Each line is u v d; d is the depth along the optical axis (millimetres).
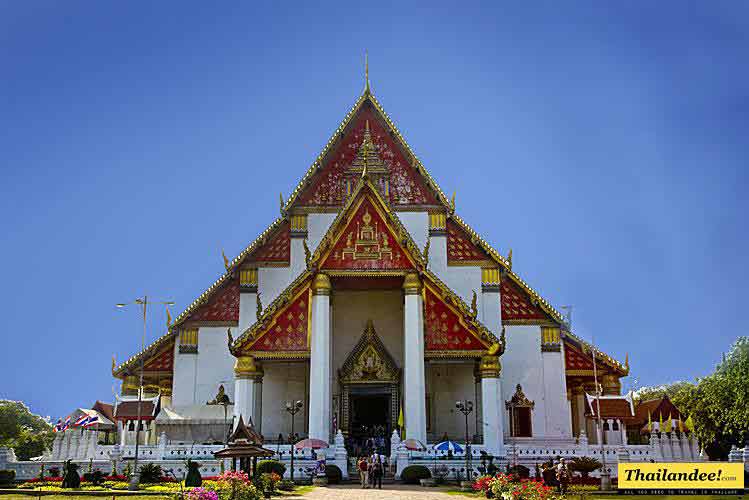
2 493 24219
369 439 35344
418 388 33562
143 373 40656
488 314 41156
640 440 43000
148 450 32000
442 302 35750
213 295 41188
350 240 35375
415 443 31891
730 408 47719
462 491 26469
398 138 43188
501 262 41875
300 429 37688
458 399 38875
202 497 19938
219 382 39906
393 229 35438
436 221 42156
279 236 41594
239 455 24203
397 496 24109
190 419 36344
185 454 31734
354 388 37812
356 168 41594
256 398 35750
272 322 35469
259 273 40938
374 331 38469
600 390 41844
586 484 28375
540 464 31375
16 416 74188
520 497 22250
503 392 40656
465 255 42000
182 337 40531
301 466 31328
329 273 34969
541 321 41688
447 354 35188
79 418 36344
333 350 38594
